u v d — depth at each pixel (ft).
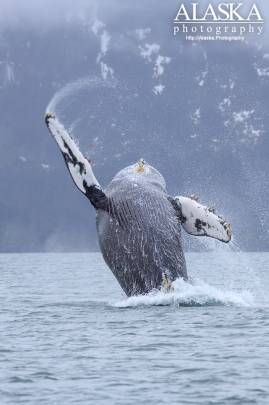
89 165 339.36
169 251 338.95
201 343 271.49
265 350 260.21
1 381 226.79
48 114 335.47
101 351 261.24
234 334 285.64
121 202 339.77
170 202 345.92
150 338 280.10
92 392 216.13
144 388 219.41
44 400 209.87
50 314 349.20
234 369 236.63
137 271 340.18
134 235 336.90
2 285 627.46
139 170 353.51
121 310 340.18
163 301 344.69
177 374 232.53
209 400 209.26
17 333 296.10
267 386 219.61
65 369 238.89
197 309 337.52
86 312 350.43
